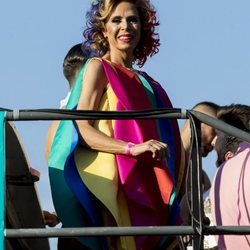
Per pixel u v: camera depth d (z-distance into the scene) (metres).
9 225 14.57
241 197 14.36
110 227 12.84
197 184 13.20
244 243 14.31
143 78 15.30
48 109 13.16
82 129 14.41
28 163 14.80
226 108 15.56
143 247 14.27
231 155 15.37
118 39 15.34
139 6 15.61
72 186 14.22
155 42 15.90
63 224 14.28
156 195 14.46
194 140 13.27
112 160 14.35
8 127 14.60
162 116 13.26
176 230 12.94
